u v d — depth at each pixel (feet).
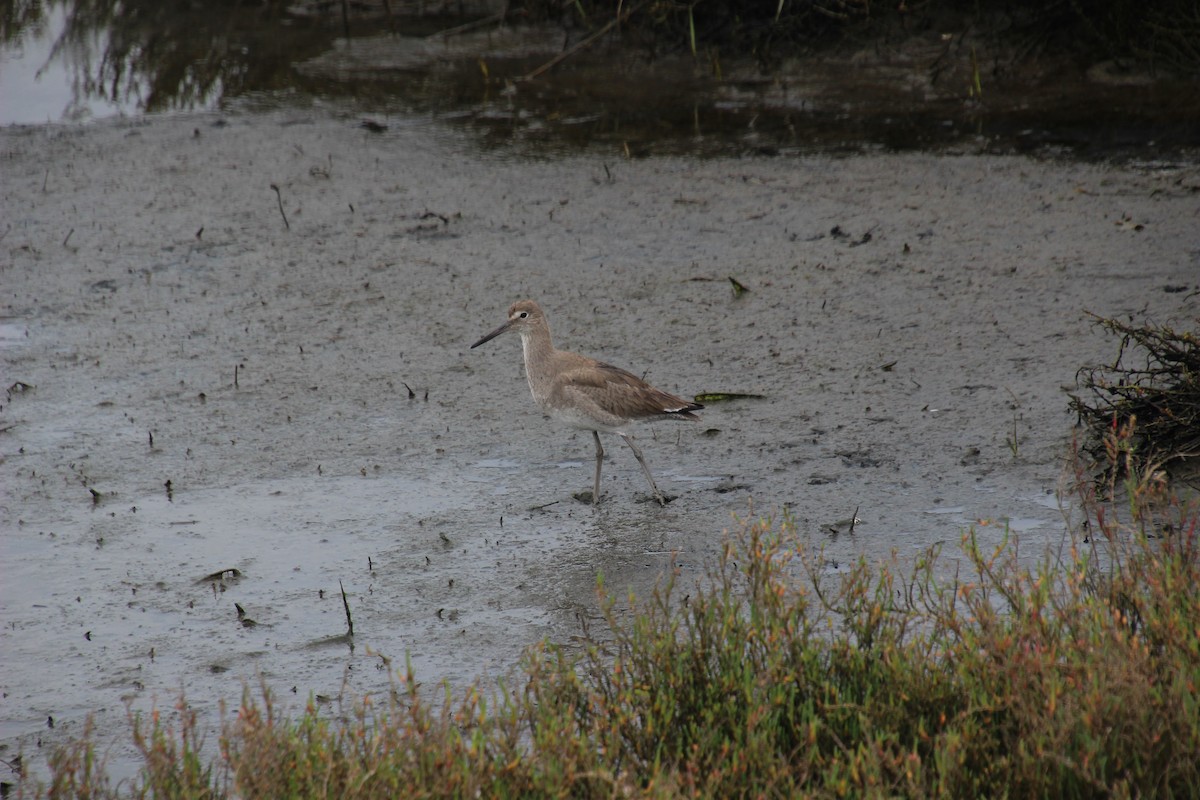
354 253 58.49
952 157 65.77
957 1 80.59
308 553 35.99
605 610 27.58
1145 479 29.12
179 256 58.95
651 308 51.44
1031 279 51.01
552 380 39.11
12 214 65.00
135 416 44.55
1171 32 72.08
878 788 20.79
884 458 39.19
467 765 22.84
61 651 31.76
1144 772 21.83
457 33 94.53
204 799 23.67
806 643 25.52
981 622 25.23
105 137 76.89
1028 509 35.58
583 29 89.71
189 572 35.17
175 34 100.48
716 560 34.27
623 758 24.00
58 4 111.14
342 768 23.16
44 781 26.66
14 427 43.91
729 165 67.15
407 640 31.63
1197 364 37.83
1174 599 25.16
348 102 81.35
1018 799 22.30
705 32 84.69
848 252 55.36
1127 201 57.82
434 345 49.29
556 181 66.33
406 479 40.06
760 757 22.75
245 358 48.80
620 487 39.06
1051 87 74.18
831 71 80.12
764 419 42.37
